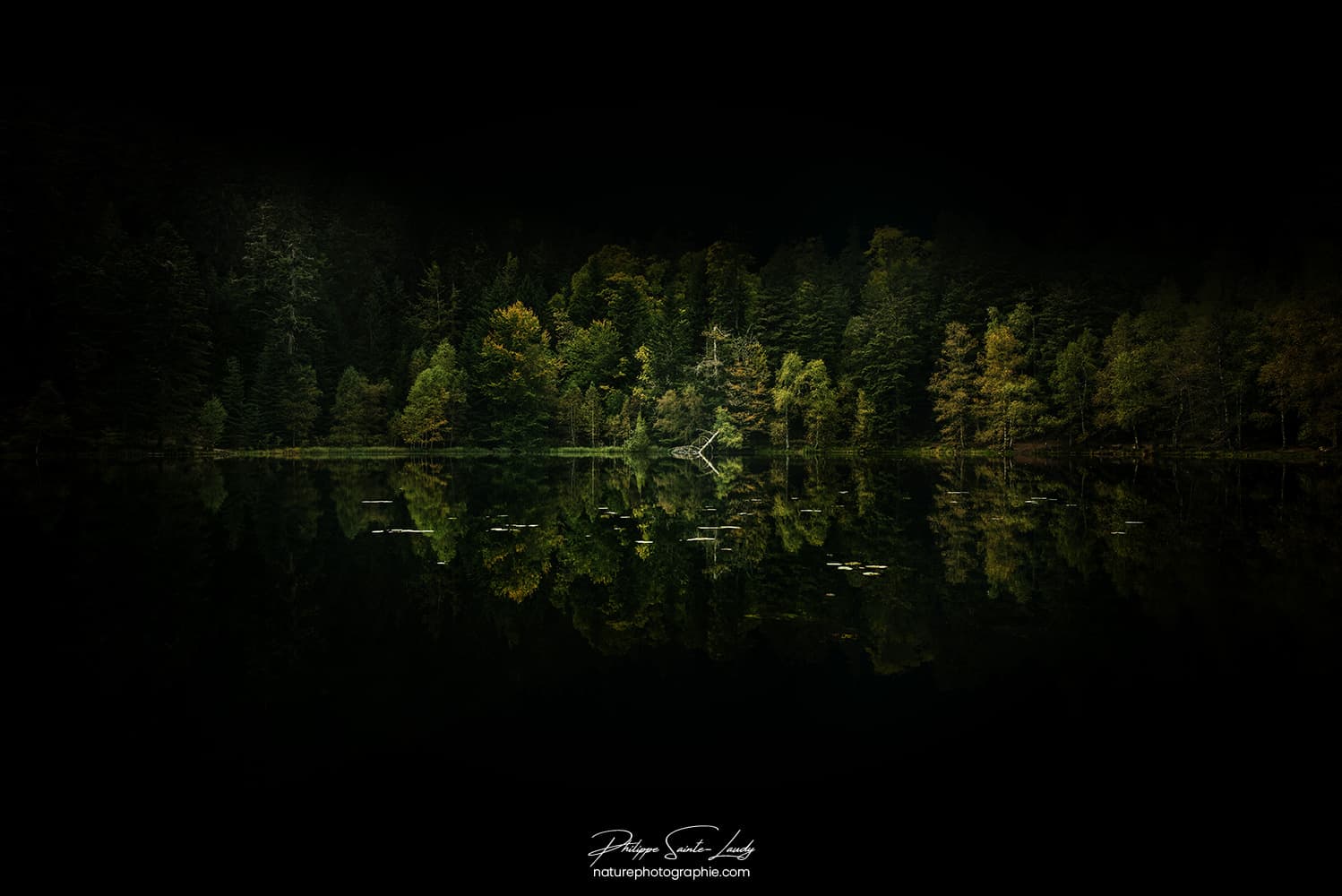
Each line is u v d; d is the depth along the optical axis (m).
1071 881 5.02
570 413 68.88
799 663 9.09
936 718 7.51
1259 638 9.80
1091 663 8.99
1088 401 56.94
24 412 49.41
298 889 4.90
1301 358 43.31
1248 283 52.78
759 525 20.11
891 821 5.72
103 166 72.31
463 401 67.88
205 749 6.77
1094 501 25.14
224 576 13.43
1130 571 13.92
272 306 71.94
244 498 25.64
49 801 5.90
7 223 57.91
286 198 84.81
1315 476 34.06
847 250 85.50
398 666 8.92
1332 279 44.44
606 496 27.66
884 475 38.59
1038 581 13.20
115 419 55.09
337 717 7.47
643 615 11.17
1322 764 6.49
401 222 94.94
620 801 5.99
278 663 8.98
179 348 59.03
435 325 77.38
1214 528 18.83
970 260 70.94
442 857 5.25
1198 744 6.89
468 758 6.66
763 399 68.38
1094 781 6.27
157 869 5.09
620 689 8.27
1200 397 50.28
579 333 74.94
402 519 20.98
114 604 11.46
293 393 64.00
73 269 55.88
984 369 60.56
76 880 4.97
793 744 6.97
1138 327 54.53
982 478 35.41
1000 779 6.33
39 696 7.90
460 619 10.88
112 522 19.48
